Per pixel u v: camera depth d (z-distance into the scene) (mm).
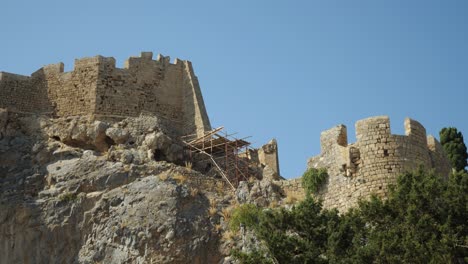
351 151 47312
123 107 59781
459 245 36438
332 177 47812
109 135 55500
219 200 50438
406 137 47375
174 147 56125
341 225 38094
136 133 55906
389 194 42125
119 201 49625
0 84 59875
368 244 37062
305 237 38562
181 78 63250
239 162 57344
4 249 49312
